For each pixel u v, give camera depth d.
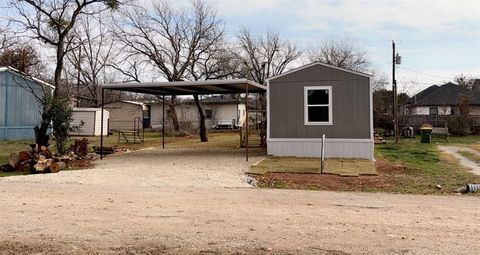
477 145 21.56
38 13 15.88
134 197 7.61
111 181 9.76
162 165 12.91
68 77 35.31
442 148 19.73
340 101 14.21
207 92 19.08
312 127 14.45
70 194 7.93
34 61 31.55
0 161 13.70
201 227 5.42
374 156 15.56
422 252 4.40
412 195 8.24
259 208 6.68
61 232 5.16
